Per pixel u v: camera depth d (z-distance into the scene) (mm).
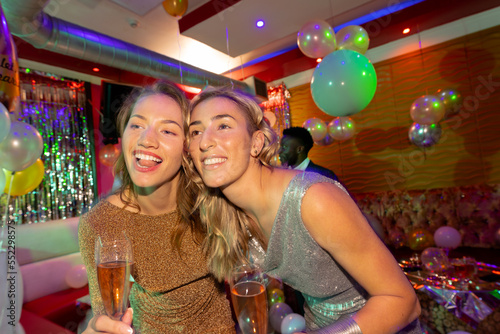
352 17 4387
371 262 818
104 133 4535
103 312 1043
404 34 4777
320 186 875
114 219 1160
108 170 5535
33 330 2514
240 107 984
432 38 4883
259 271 827
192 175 1142
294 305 2893
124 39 4320
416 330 1006
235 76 5906
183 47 4730
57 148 4957
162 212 1205
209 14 3764
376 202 5000
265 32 4176
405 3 4234
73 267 3619
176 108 1121
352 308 1050
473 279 2299
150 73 4074
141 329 1194
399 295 804
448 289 2172
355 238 814
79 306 3066
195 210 1224
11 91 1479
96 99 5535
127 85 4535
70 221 4023
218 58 5234
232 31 4082
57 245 3703
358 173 5582
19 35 2830
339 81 2723
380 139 5371
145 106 1081
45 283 3385
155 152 1043
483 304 2062
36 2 2359
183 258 1175
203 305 1205
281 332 2359
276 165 1079
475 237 4113
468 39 4613
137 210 1189
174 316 1169
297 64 5316
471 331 2080
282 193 959
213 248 1153
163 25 4027
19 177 2564
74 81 5223
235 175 934
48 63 4363
